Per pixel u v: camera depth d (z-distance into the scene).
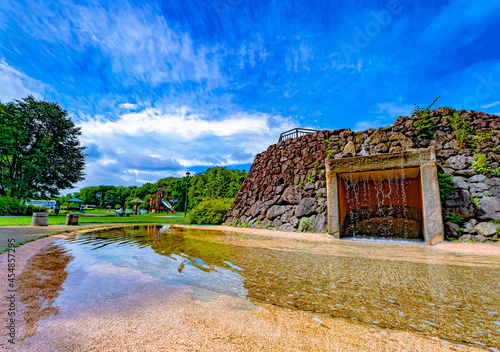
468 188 7.73
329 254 5.30
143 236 8.01
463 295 2.75
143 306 2.30
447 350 1.63
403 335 1.83
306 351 1.57
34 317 1.98
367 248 6.16
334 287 3.01
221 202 17.59
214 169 37.41
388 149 9.44
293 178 11.80
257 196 13.47
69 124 30.56
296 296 2.69
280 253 5.34
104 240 6.83
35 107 27.59
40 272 3.38
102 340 1.65
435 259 4.80
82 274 3.40
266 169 13.77
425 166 7.65
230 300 2.53
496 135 7.93
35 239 6.32
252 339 1.72
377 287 3.03
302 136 12.39
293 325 1.97
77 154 31.33
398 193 9.31
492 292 2.85
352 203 10.03
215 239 7.56
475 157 7.98
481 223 7.24
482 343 1.73
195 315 2.12
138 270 3.68
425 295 2.74
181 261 4.36
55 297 2.48
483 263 4.45
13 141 24.95
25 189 25.73
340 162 8.95
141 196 83.44
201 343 1.65
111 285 2.93
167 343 1.63
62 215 23.53
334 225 8.62
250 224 12.57
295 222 10.55
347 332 1.87
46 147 27.67
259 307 2.35
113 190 92.75
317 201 10.34
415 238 8.43
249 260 4.56
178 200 58.66
